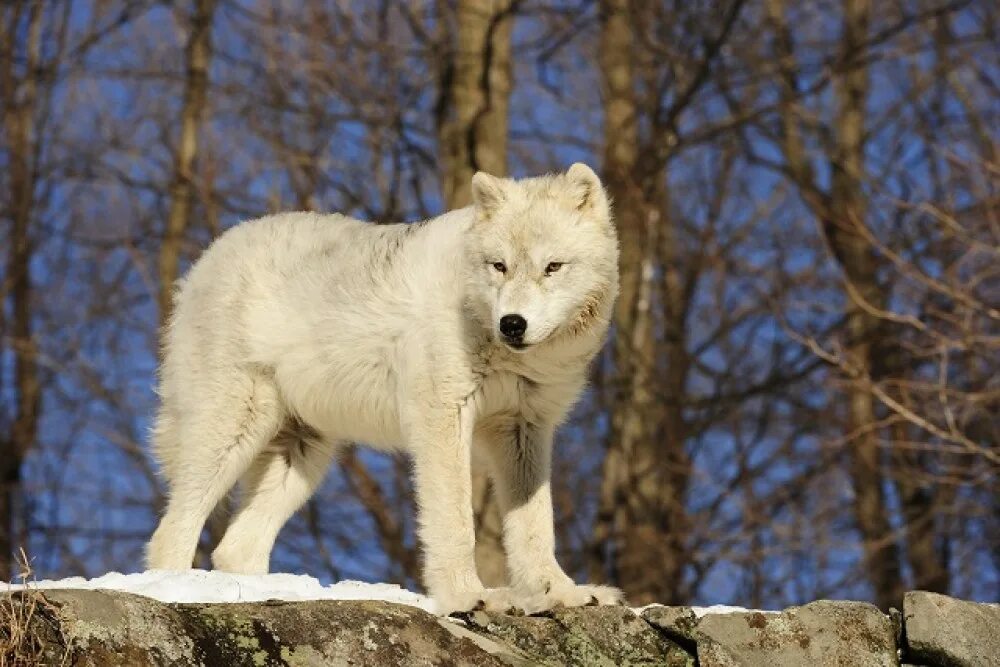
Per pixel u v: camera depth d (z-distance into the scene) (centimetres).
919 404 1532
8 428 2147
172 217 1812
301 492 836
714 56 1722
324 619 568
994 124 1884
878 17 2117
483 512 1259
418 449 691
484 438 735
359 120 1822
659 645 623
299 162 1858
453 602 631
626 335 1692
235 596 622
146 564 787
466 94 1398
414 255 727
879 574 1753
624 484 1723
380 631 573
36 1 2084
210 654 536
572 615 624
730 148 1964
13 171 2086
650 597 1633
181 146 1862
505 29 1419
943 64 1902
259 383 793
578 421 2009
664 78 1942
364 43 1828
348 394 760
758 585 1916
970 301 1299
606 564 1748
